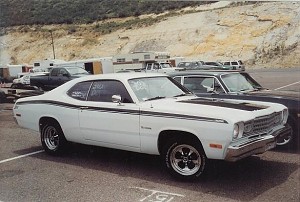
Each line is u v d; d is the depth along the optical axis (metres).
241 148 5.09
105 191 5.42
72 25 78.00
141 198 5.11
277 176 5.77
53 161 7.05
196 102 6.03
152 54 38.00
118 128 6.20
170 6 75.25
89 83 6.84
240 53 53.84
